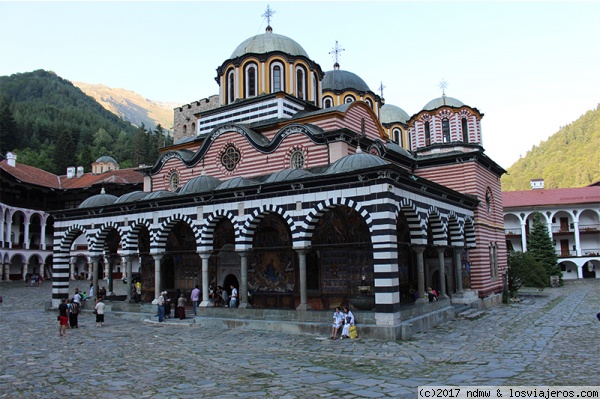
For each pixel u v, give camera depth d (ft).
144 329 87.30
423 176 129.80
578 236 238.68
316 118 107.04
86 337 78.89
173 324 91.40
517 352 63.21
